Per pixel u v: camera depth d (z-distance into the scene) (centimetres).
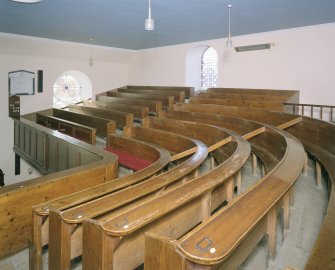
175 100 940
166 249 150
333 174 309
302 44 759
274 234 232
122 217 186
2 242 294
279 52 802
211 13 617
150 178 309
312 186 379
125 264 201
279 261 236
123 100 985
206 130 531
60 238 222
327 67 723
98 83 1173
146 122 672
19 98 985
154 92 1039
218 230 158
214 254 138
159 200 208
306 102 765
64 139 547
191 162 336
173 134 517
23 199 301
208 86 1069
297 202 334
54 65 1053
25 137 817
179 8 582
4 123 973
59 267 226
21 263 290
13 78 970
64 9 600
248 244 196
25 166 1009
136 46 1107
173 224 228
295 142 346
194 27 757
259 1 538
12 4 570
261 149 457
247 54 869
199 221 259
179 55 1054
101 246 185
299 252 245
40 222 255
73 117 880
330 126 403
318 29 728
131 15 642
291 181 229
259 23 710
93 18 672
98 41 999
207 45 966
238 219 170
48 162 641
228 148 439
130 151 532
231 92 884
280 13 619
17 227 301
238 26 745
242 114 636
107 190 277
